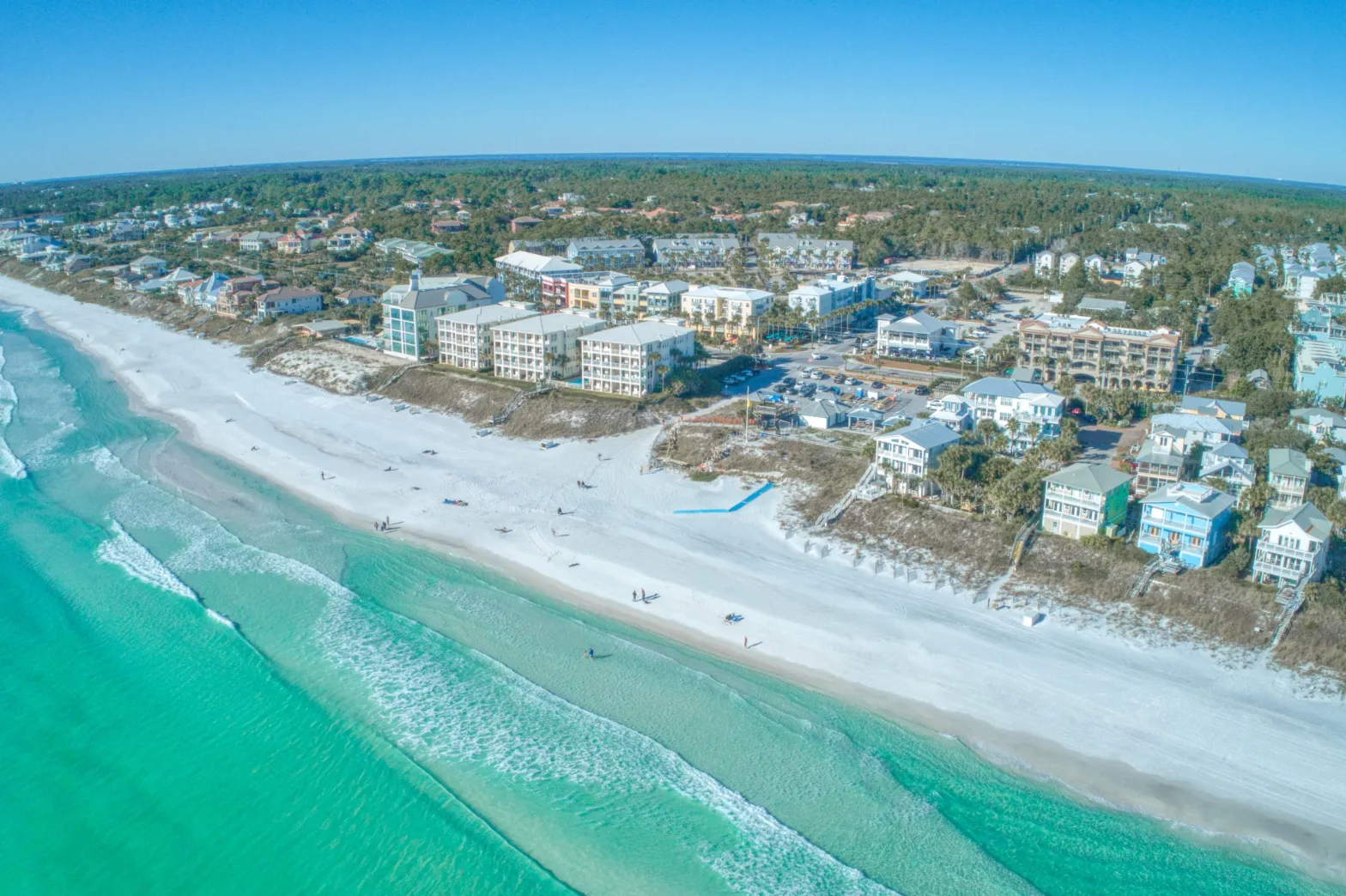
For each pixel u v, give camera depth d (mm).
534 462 146750
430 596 105625
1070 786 74250
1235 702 82812
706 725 81812
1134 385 180500
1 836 70000
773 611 99938
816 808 71812
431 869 66125
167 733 81375
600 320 190375
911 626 96312
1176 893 64062
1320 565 95438
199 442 161500
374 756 77750
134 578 109562
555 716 83062
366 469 145625
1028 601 99188
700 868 66000
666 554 113875
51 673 90250
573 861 66812
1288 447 128250
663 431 155875
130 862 67500
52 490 138500
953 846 67750
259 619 100312
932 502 118625
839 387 177875
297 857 67750
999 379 156500
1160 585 97188
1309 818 70250
